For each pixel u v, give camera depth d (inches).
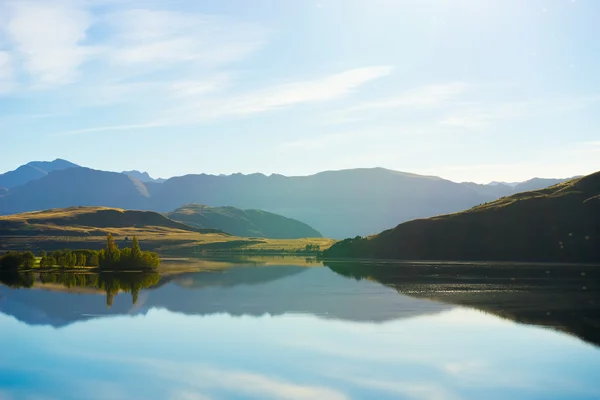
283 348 2469.2
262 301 3880.4
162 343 2564.0
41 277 5743.1
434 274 6122.1
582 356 2340.1
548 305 3644.2
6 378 2055.9
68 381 2018.9
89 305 3673.7
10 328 2898.6
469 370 2151.8
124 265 6678.2
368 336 2701.8
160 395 1879.9
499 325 2952.8
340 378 2052.2
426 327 2913.4
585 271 6353.3
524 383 1998.0
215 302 3826.3
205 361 2263.8
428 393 1903.3
